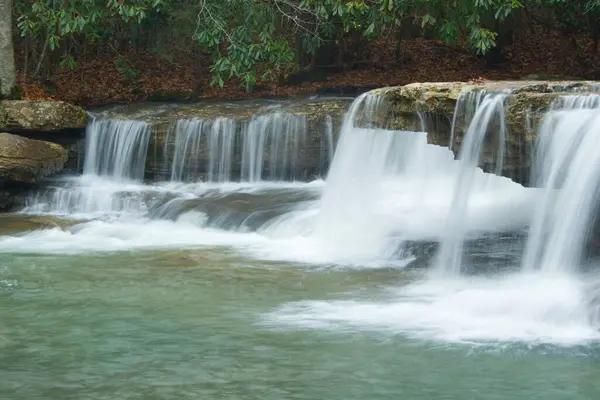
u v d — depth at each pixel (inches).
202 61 1050.7
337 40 1007.0
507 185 612.4
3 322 404.2
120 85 1023.6
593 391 312.0
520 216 574.6
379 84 975.0
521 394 309.6
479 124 489.4
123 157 836.6
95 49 1087.6
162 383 321.7
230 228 665.6
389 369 335.6
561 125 444.5
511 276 469.7
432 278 493.0
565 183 440.1
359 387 317.1
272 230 642.8
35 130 818.8
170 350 361.1
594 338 374.3
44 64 1040.8
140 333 385.7
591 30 995.9
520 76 1000.9
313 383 321.4
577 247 431.8
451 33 877.8
